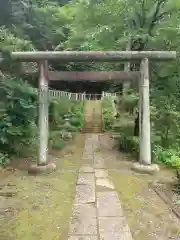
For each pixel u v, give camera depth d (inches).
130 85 454.0
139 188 242.7
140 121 313.6
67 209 191.5
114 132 647.8
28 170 295.6
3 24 438.6
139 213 186.4
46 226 164.7
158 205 202.1
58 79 316.8
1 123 318.3
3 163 312.5
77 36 470.0
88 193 226.5
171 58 305.7
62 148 458.6
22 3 476.1
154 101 402.0
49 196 218.4
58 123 626.8
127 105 455.5
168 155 344.5
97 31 406.9
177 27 370.6
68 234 153.9
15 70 338.3
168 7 368.5
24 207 194.7
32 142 379.6
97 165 337.4
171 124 399.9
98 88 785.6
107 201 207.6
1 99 329.7
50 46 600.1
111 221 171.6
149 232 158.7
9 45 335.3
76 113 744.3
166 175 287.7
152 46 388.5
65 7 617.6
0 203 201.9
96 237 149.8
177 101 406.6
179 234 156.5
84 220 172.9
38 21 544.1
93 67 627.5
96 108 909.8
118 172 300.7
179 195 222.5
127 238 148.9
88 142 536.7
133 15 382.6
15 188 237.8
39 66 310.2
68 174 291.3
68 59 306.2
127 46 399.9
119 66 589.0
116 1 381.1
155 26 383.9
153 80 400.2
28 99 340.5
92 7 410.0
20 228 162.1
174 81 394.0
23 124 343.0
